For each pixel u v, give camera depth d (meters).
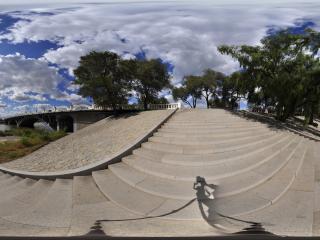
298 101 18.47
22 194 7.88
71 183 8.34
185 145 11.00
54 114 41.91
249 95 23.59
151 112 27.72
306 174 7.99
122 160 9.71
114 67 34.41
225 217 5.32
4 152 16.84
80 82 33.41
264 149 10.73
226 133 13.37
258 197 6.23
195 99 43.91
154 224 5.17
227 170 7.96
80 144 16.52
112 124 25.47
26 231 5.04
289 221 5.07
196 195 6.41
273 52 18.58
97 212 5.90
